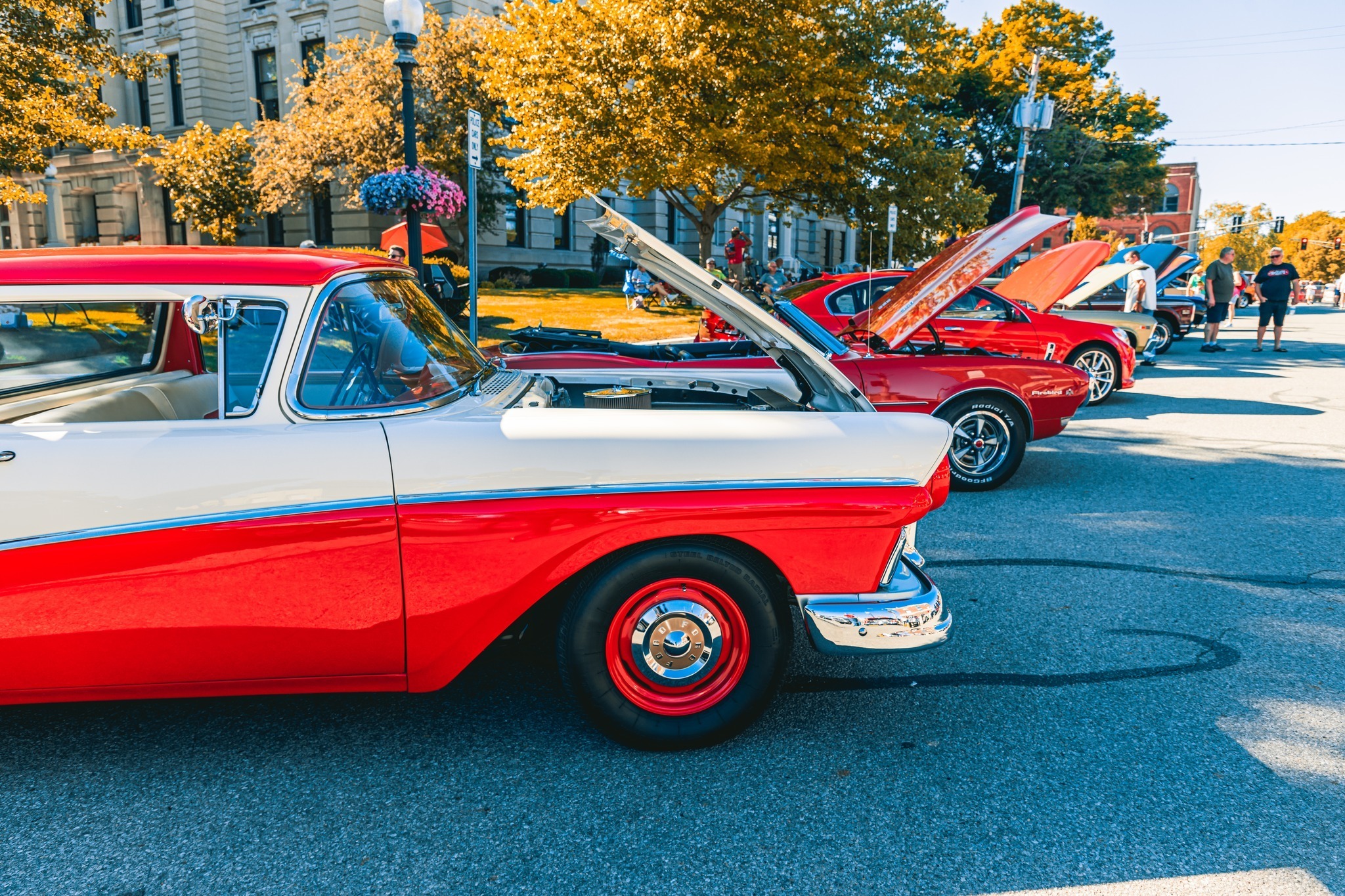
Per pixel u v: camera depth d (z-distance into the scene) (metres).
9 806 2.60
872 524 2.78
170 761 2.85
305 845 2.42
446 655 2.70
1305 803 2.62
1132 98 38.78
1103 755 2.89
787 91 16.06
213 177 24.45
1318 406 10.14
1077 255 7.95
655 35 15.73
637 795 2.65
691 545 2.73
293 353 2.58
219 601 2.54
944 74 17.95
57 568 2.46
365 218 25.91
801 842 2.43
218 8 29.12
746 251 18.69
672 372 4.53
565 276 28.77
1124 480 6.66
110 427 2.54
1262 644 3.78
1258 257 103.94
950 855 2.37
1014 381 6.14
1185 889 2.24
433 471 2.58
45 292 2.51
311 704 3.25
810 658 3.65
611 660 2.79
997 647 3.74
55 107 17.12
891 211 10.01
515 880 2.28
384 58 22.47
